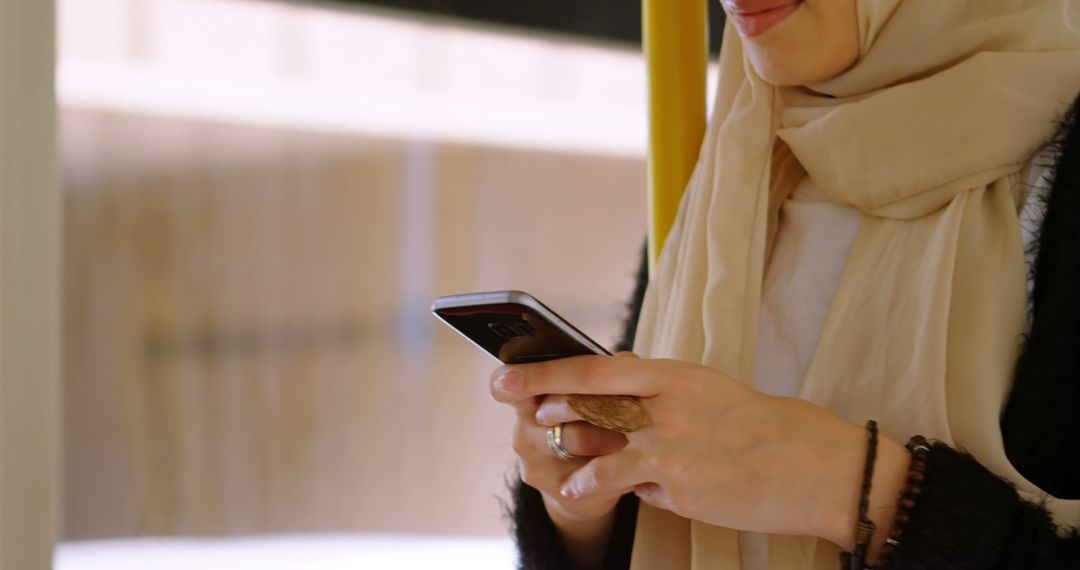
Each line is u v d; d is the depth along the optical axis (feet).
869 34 3.06
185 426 18.35
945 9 3.02
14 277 4.32
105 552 16.65
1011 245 2.85
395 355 19.49
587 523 3.18
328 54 19.26
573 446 2.69
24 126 4.35
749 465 2.56
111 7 18.28
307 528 18.24
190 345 18.75
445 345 19.60
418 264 19.94
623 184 21.13
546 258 20.61
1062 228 2.73
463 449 19.20
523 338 2.53
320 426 18.98
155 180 18.81
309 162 19.58
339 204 19.65
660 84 3.69
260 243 19.34
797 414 2.60
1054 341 2.68
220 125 19.03
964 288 2.85
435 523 18.57
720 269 3.14
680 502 2.62
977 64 2.94
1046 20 2.99
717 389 2.59
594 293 20.84
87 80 18.30
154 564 16.10
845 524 2.54
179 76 18.70
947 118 2.96
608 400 2.57
